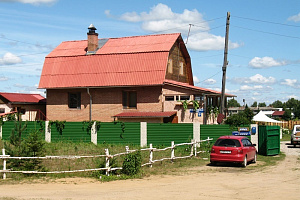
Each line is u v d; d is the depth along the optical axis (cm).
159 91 3528
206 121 3456
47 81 3944
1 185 1407
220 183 1472
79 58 3978
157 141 2878
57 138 2953
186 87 3400
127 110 3662
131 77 3638
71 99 3928
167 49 3697
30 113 4206
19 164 1620
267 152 2692
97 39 4106
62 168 1744
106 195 1223
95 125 2914
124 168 1653
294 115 12131
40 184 1431
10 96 4050
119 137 2897
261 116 5425
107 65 3809
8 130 3022
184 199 1158
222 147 1988
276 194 1247
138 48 3881
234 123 2889
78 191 1299
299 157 2588
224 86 3011
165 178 1598
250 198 1178
